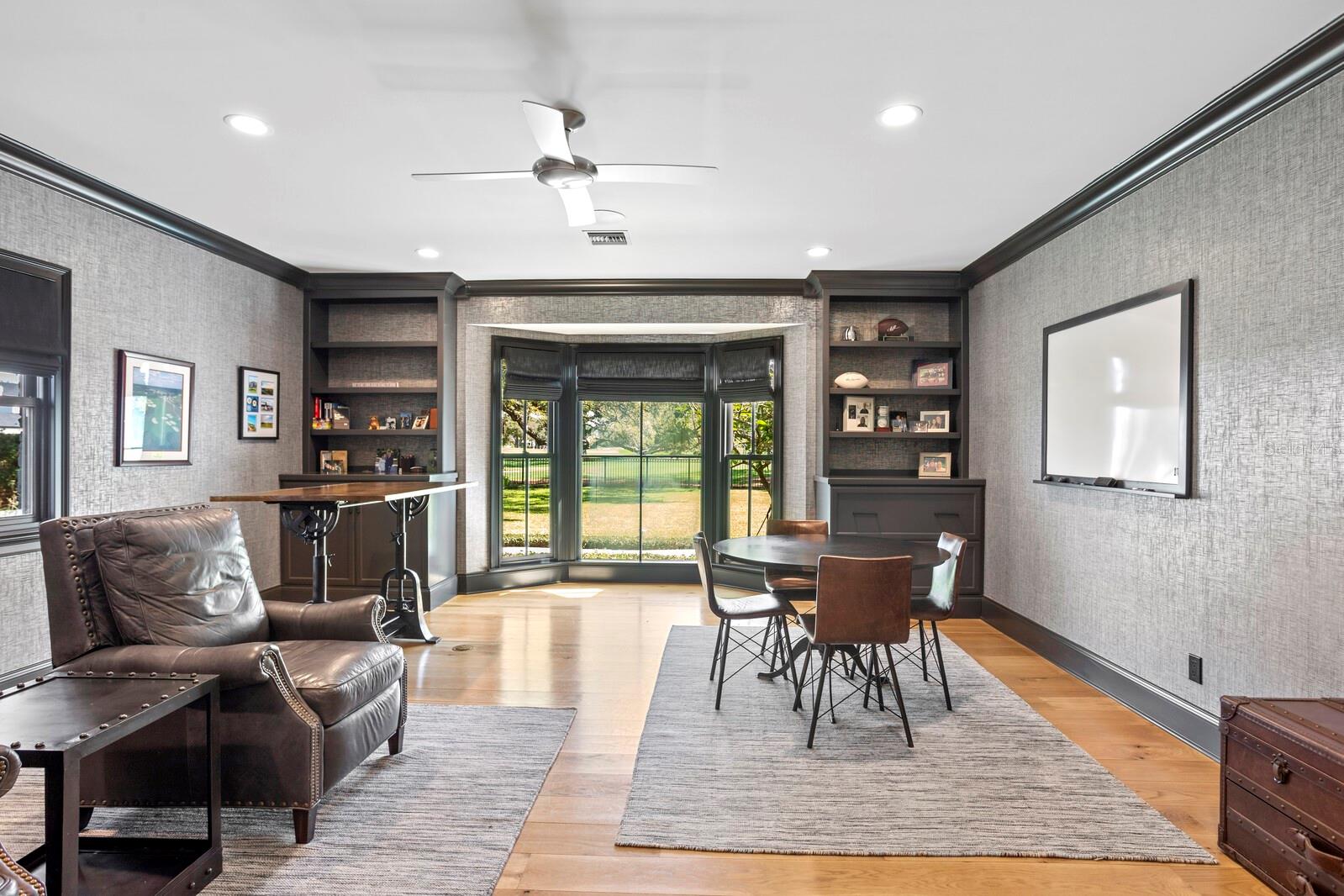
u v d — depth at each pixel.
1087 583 3.73
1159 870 2.07
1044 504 4.18
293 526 3.64
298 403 5.57
